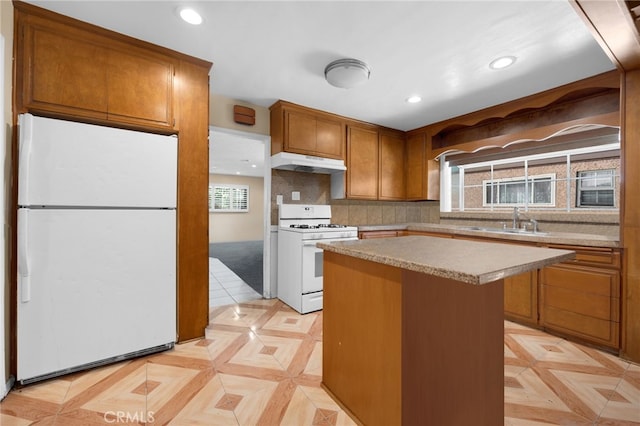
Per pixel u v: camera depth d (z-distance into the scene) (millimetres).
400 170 4090
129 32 1887
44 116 1735
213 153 5723
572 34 1865
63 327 1662
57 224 1640
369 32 1880
